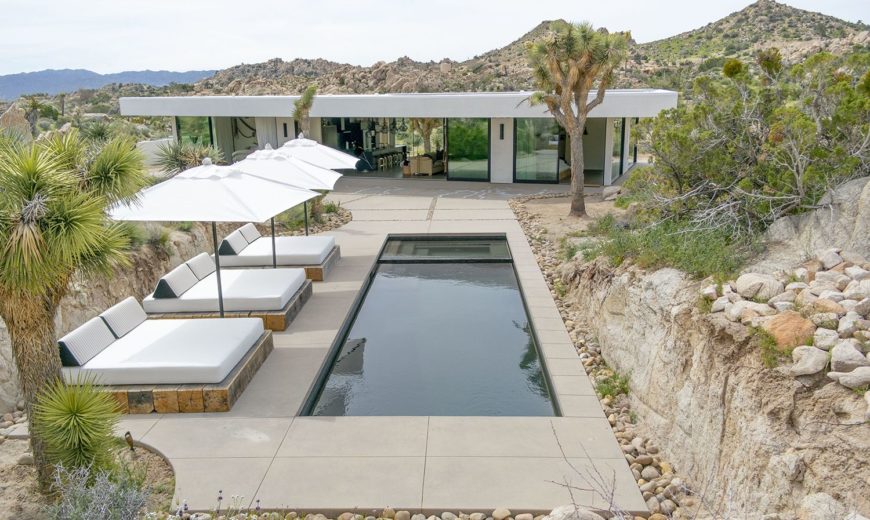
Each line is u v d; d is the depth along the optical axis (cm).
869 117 880
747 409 550
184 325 907
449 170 2708
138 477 607
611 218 1622
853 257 691
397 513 571
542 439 698
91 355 794
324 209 2036
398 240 1773
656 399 723
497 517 562
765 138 1008
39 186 507
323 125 2919
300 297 1142
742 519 490
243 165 1361
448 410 819
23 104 4594
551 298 1209
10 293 532
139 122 5372
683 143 1030
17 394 795
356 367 960
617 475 627
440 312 1212
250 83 8681
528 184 2598
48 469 585
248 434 713
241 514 569
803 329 563
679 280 780
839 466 454
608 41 1728
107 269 583
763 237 842
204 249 1528
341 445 689
